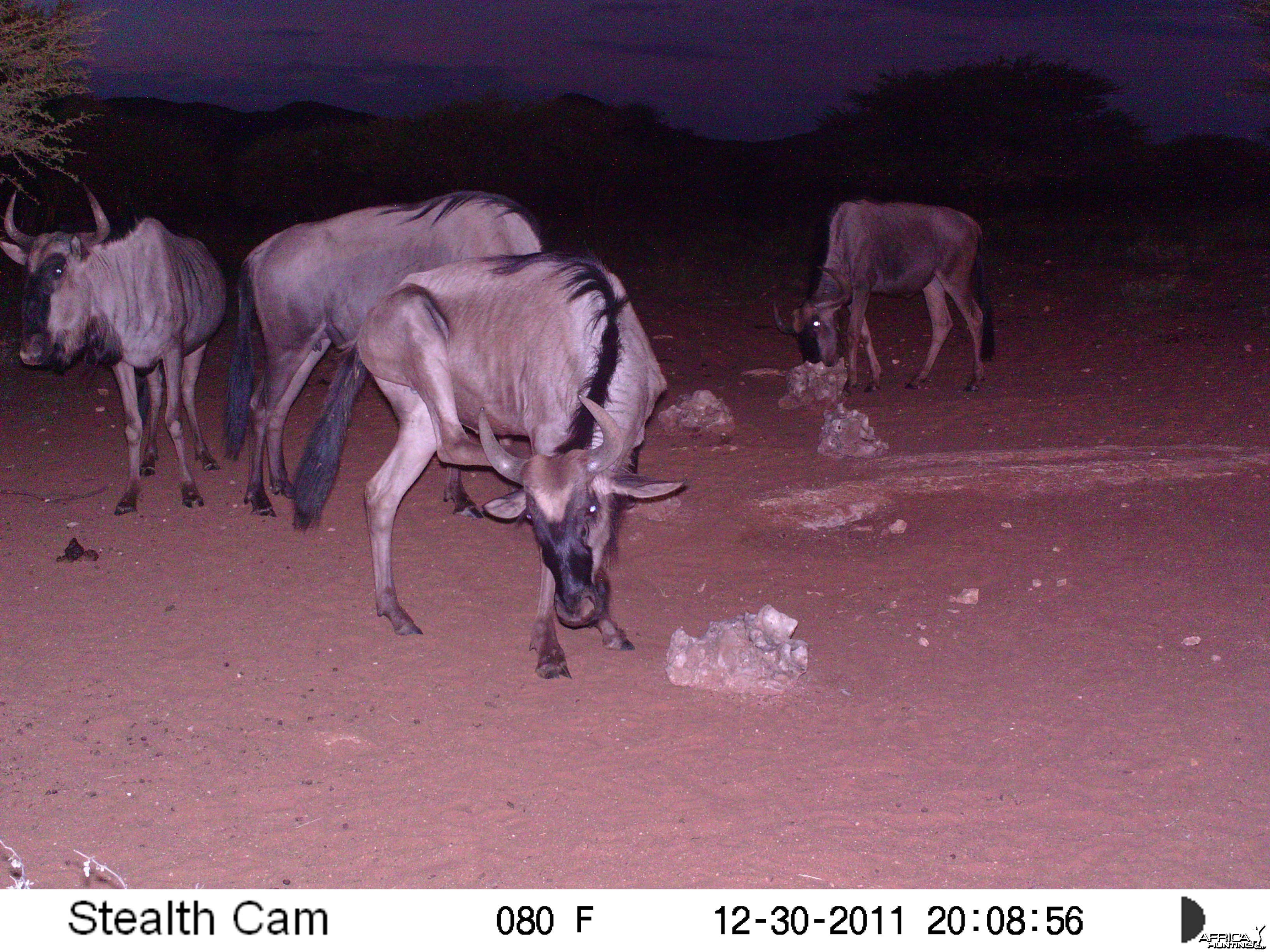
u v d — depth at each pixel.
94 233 6.74
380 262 6.94
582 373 5.49
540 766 5.09
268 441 7.28
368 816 4.87
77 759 5.10
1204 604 5.98
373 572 6.43
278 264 6.98
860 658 5.71
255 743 5.20
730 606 6.14
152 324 6.91
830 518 7.00
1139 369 9.62
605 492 5.14
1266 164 26.36
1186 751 5.09
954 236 9.43
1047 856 4.68
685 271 14.92
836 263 9.25
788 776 5.03
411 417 5.98
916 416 8.71
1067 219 22.48
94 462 7.75
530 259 5.82
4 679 5.52
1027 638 5.81
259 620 5.98
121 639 5.81
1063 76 24.12
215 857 4.70
